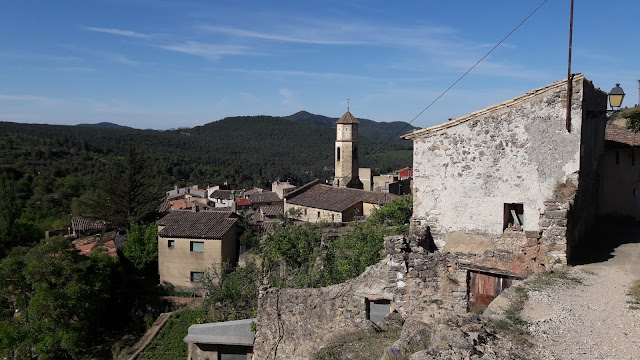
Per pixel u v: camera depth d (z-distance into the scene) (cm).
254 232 4197
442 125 1520
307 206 4819
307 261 2631
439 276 1291
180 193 8425
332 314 1416
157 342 2822
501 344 817
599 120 1683
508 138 1439
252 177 11300
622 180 1809
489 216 1470
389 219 3209
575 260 1330
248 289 2797
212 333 2019
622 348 792
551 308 984
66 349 2916
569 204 1301
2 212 5809
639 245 1464
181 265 3766
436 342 822
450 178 1517
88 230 5659
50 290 2886
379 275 1369
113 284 3422
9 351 2784
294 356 1440
